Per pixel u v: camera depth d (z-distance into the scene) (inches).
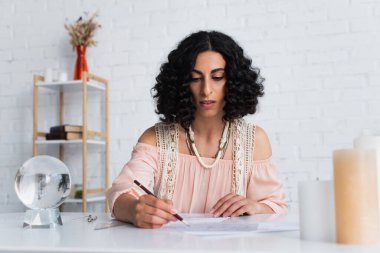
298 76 113.9
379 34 109.7
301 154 112.5
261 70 116.0
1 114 133.5
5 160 132.3
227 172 62.0
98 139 127.0
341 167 30.1
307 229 31.9
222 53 57.4
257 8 117.5
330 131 111.3
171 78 59.7
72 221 48.0
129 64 125.4
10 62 133.9
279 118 114.2
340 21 112.1
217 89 57.4
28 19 133.6
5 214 56.6
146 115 123.8
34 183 41.3
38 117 131.5
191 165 61.8
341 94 111.1
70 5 130.8
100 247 29.0
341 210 30.0
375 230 29.9
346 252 26.6
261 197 62.1
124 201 45.5
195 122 61.9
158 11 124.4
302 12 114.6
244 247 28.4
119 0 127.0
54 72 131.0
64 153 129.6
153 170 60.9
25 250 29.8
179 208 61.9
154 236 34.4
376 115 108.9
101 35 127.3
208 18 120.8
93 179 126.9
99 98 128.1
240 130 63.2
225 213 49.4
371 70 109.7
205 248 28.0
